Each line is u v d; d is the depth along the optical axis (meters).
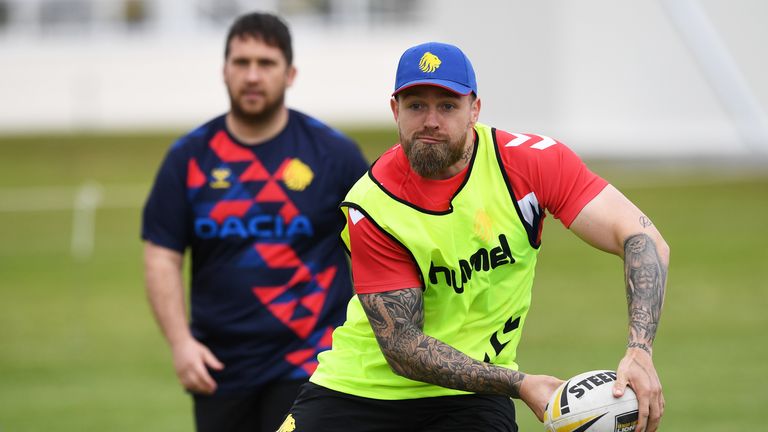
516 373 14.35
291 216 20.12
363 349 16.08
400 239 14.86
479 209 14.94
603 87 72.06
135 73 112.12
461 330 15.39
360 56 112.94
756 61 70.31
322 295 20.16
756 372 31.89
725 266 46.78
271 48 20.12
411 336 14.77
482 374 14.37
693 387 30.45
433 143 14.23
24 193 71.94
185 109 112.31
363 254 15.09
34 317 41.56
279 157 20.36
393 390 15.79
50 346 37.31
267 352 20.00
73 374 33.84
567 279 46.16
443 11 74.44
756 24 70.12
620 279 46.00
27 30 113.06
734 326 37.56
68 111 111.88
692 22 70.31
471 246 14.98
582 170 15.12
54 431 27.66
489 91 73.19
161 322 20.45
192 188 20.41
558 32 71.69
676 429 26.53
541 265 49.16
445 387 14.66
